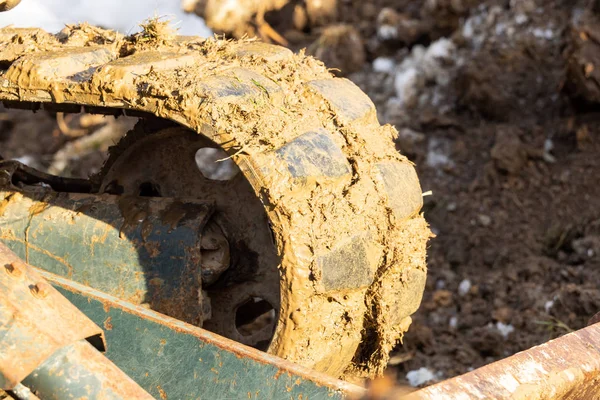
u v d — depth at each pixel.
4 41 4.07
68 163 8.22
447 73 8.16
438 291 5.98
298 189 3.30
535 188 6.86
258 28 8.77
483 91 7.67
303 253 3.29
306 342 3.40
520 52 7.73
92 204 3.97
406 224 3.74
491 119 7.66
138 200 3.91
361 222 3.48
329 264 3.33
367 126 3.81
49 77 3.61
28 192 4.11
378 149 3.72
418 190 3.84
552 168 6.93
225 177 7.72
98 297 3.26
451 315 5.79
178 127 4.02
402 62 8.73
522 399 2.49
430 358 5.28
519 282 6.02
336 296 3.45
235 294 3.89
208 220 3.88
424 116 7.87
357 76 8.73
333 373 3.62
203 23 8.46
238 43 4.08
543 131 7.23
